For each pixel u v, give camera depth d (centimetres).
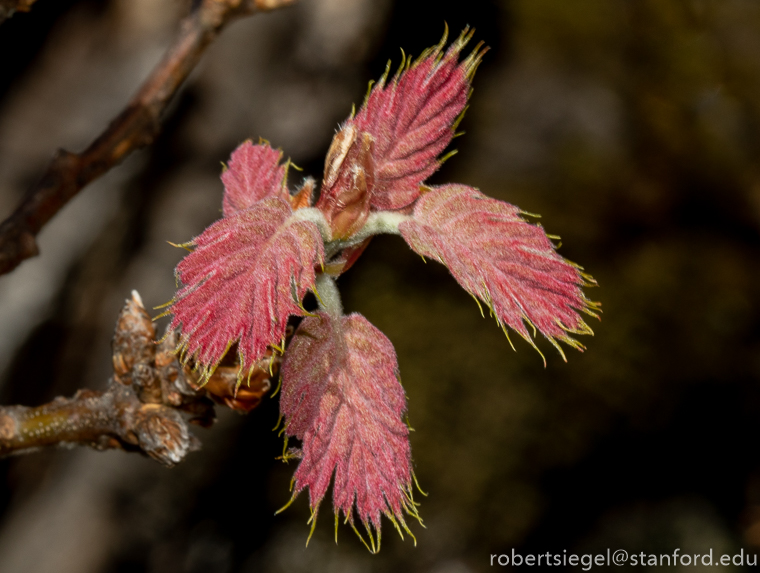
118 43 57
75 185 29
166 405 27
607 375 96
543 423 95
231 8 29
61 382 61
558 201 100
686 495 102
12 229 28
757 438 100
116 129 29
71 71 56
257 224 24
